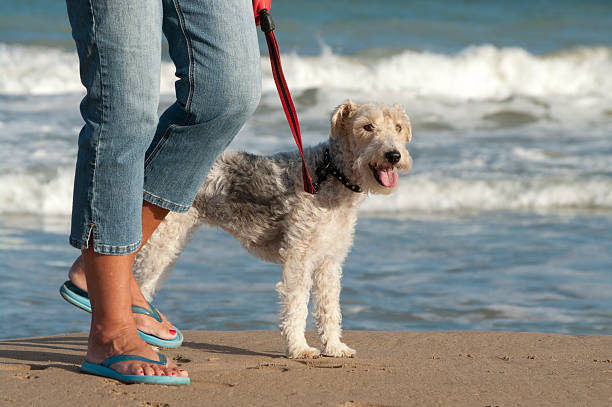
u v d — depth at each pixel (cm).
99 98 325
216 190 517
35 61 1975
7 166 1241
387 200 1218
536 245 962
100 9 315
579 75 2181
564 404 339
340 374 389
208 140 365
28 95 1802
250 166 512
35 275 798
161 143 366
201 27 340
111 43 319
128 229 341
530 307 709
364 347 516
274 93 1894
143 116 329
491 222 1113
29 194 1170
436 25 2833
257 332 575
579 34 2784
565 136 1630
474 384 373
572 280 802
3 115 1594
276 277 830
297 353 465
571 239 998
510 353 493
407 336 555
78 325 646
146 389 338
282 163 505
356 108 521
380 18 2894
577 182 1274
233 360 448
